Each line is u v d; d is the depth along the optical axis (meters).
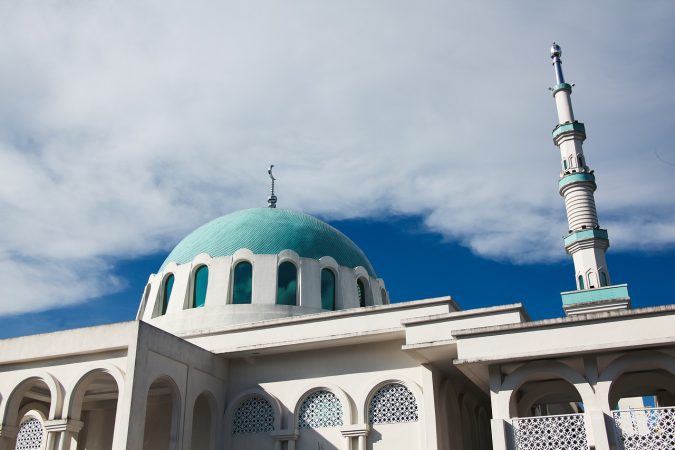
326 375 19.55
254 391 20.03
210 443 19.48
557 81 30.61
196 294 24.72
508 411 14.84
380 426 18.44
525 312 17.34
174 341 18.28
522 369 15.14
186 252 26.02
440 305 18.84
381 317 19.31
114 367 16.97
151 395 20.94
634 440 13.69
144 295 27.12
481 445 21.66
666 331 14.00
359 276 26.16
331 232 27.12
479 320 17.03
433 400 17.69
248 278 24.48
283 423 19.36
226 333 20.77
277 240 25.17
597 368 14.73
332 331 19.62
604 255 26.39
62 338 17.77
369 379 19.00
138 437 16.03
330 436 18.80
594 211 27.33
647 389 19.12
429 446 17.23
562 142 29.12
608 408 14.09
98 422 21.75
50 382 17.34
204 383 19.38
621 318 14.46
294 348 19.81
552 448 14.28
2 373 18.20
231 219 26.86
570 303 23.91
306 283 24.41
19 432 18.41
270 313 23.34
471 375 16.88
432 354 17.50
